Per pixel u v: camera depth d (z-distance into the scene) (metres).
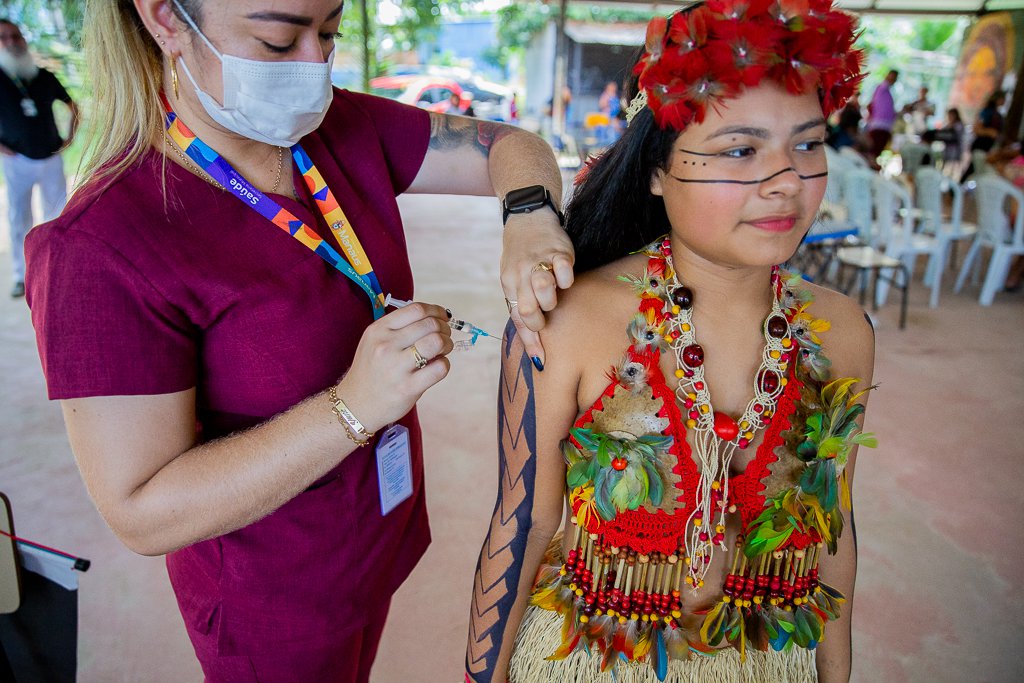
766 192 0.76
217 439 0.88
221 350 0.90
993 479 2.66
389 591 1.20
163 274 0.82
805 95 0.76
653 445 0.87
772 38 0.71
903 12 9.57
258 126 0.87
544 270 0.83
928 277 4.89
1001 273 4.61
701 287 0.90
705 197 0.78
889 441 2.91
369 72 7.77
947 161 9.65
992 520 2.42
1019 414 3.15
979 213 4.72
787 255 0.81
